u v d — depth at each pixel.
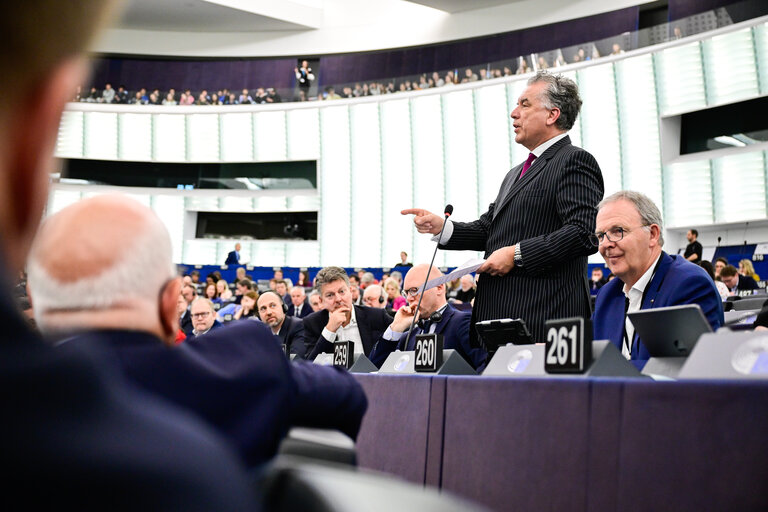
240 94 17.89
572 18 14.60
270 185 17.97
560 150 2.51
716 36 12.22
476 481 1.46
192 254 18.11
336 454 0.80
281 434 0.78
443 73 15.73
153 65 18.73
